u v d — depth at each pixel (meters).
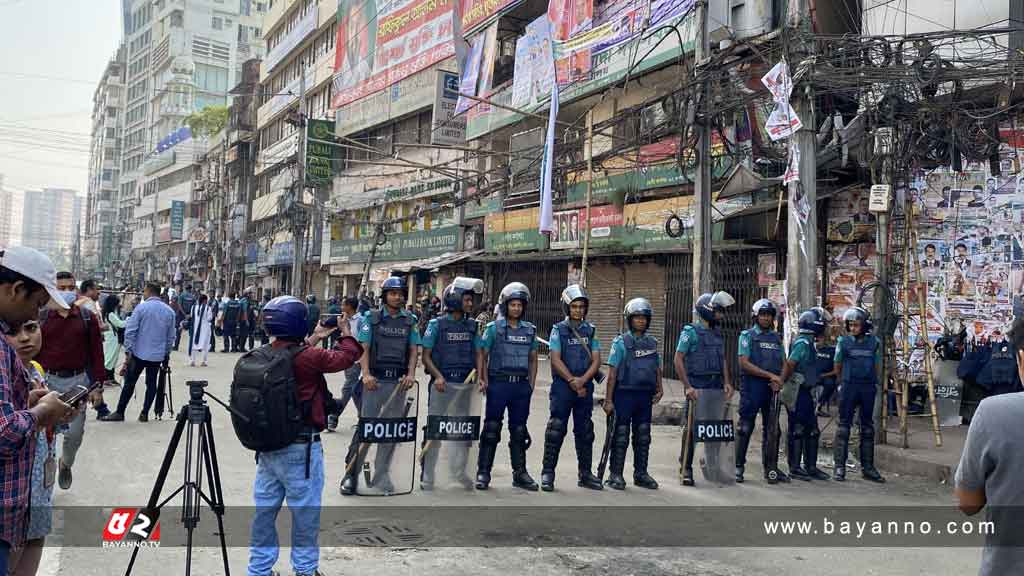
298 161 30.22
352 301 11.05
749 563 4.98
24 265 2.75
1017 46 10.35
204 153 62.53
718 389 7.53
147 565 4.50
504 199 21.81
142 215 76.94
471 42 24.03
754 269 14.12
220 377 14.87
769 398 7.76
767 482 7.67
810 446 7.94
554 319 20.33
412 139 28.72
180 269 56.50
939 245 11.26
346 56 33.84
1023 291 10.57
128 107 97.88
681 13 14.80
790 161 9.03
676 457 8.84
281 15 45.34
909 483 7.79
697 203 10.56
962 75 8.97
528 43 20.27
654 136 12.48
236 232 47.50
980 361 10.26
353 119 32.66
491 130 22.38
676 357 7.57
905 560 5.12
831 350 9.66
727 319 14.55
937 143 10.06
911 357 11.33
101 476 6.68
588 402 7.12
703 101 10.41
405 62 28.78
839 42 9.11
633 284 17.67
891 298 9.76
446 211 25.69
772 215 11.91
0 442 2.43
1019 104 9.61
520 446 7.04
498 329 6.98
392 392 6.64
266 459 4.09
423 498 6.49
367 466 6.54
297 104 41.00
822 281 12.51
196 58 82.94
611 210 16.64
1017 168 10.66
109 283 77.88
